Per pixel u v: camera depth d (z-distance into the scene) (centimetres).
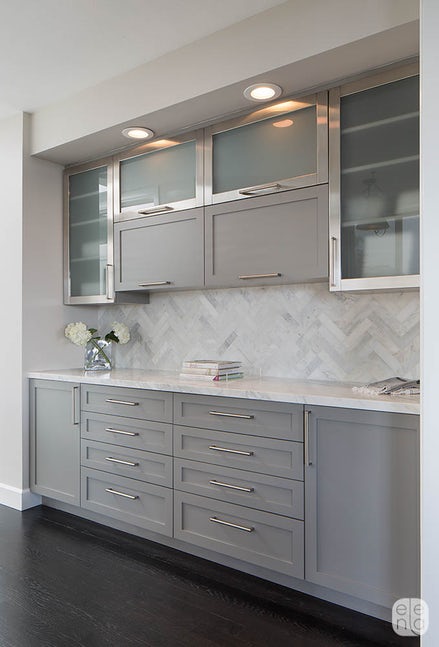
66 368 336
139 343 336
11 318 316
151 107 249
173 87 241
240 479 219
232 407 222
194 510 237
